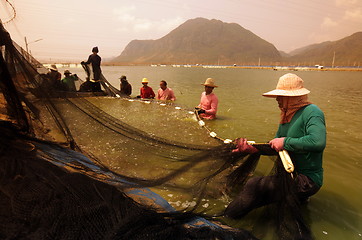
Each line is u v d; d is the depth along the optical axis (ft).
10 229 5.04
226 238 6.79
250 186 9.00
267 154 10.12
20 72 8.86
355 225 8.95
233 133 20.61
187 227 6.93
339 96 49.16
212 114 25.14
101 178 7.97
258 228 8.55
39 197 5.77
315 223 9.02
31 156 7.10
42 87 10.30
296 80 9.06
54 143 9.45
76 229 5.51
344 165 14.43
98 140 13.97
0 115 7.70
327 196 10.89
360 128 23.26
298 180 8.91
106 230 5.79
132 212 6.42
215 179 10.88
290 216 8.18
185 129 20.25
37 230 5.20
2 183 5.81
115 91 35.83
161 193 10.06
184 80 86.94
